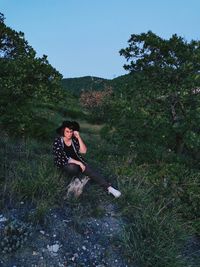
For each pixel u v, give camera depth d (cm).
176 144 568
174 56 550
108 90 1595
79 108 1555
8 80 559
